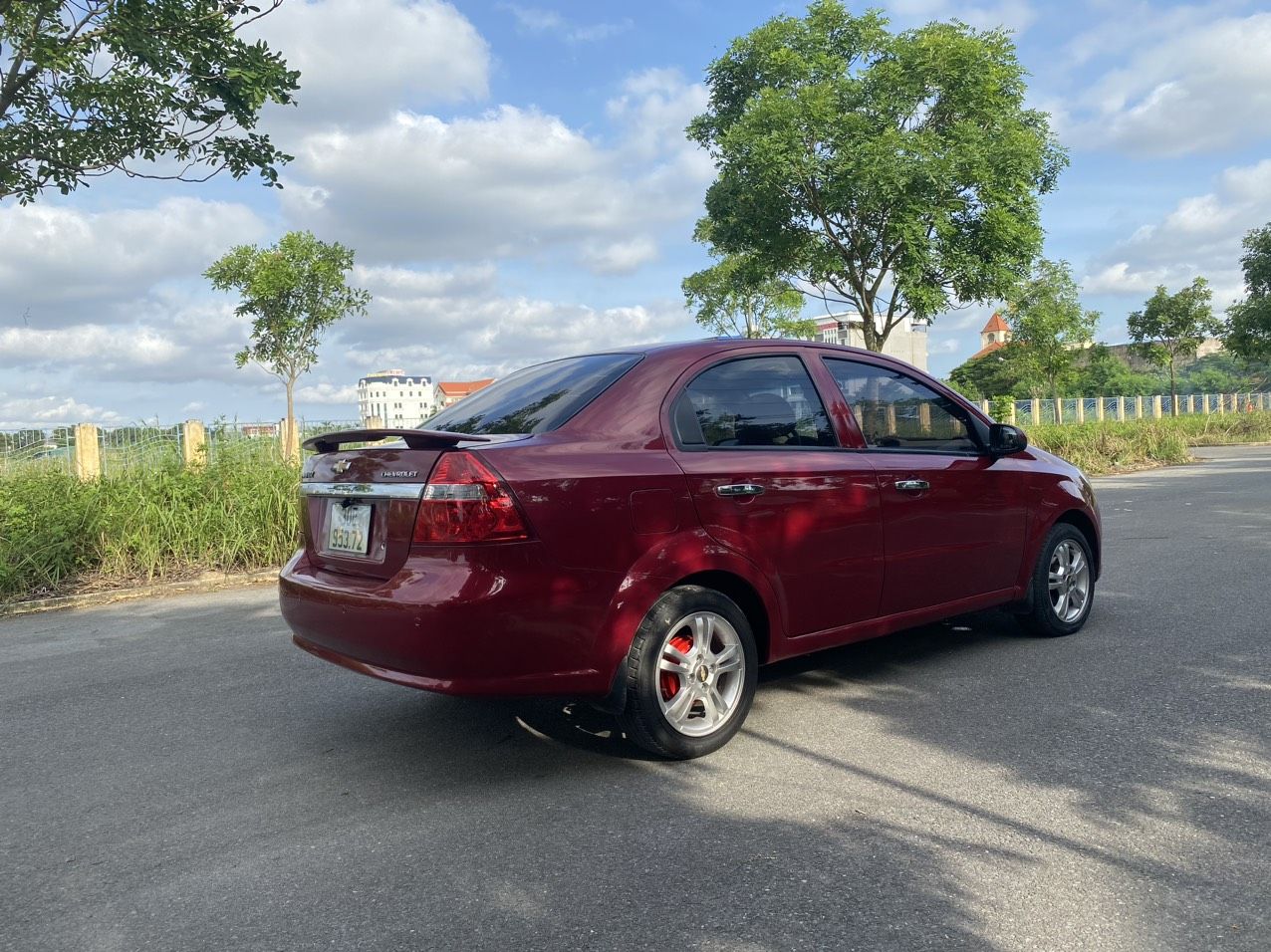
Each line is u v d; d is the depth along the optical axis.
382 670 3.24
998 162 19.81
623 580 3.29
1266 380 108.81
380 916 2.44
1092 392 89.50
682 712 3.47
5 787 3.49
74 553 8.33
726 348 3.95
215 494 9.20
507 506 3.08
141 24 9.30
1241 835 2.73
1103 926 2.28
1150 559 7.66
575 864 2.70
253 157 10.66
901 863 2.63
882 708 4.04
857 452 4.16
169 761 3.72
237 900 2.56
